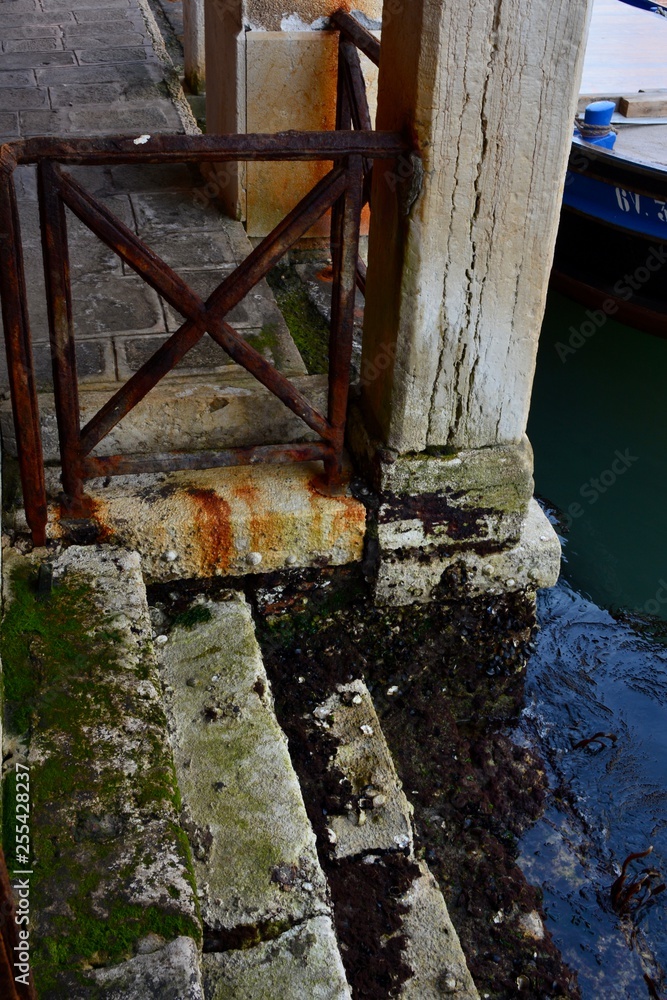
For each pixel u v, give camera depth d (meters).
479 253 2.82
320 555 3.24
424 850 2.97
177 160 2.57
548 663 4.16
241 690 2.85
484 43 2.50
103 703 2.51
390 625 3.45
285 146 2.61
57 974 1.92
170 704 2.80
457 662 3.52
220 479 3.23
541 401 7.63
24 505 2.96
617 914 3.02
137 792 2.29
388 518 3.21
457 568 3.36
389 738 3.31
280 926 2.25
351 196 2.71
